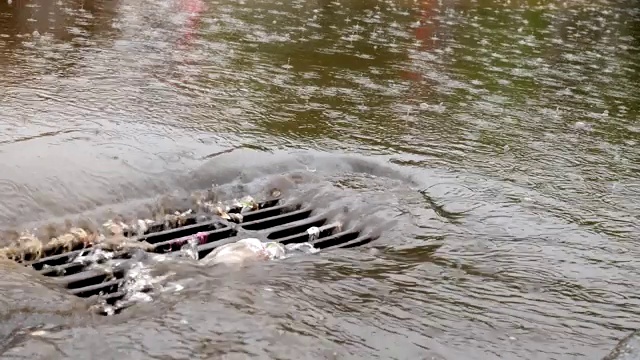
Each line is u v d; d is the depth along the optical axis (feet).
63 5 27.37
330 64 22.61
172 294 8.79
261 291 8.78
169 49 22.12
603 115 20.13
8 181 10.85
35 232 10.19
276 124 15.78
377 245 10.84
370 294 9.01
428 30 31.65
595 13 45.14
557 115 19.63
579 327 8.64
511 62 26.58
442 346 7.94
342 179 13.37
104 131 13.74
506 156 15.55
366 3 37.86
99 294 9.07
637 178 14.92
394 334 8.09
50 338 7.41
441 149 15.51
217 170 12.84
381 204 12.28
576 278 10.01
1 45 20.12
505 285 9.61
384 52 25.58
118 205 11.27
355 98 18.88
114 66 19.34
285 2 34.58
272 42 24.85
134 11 27.96
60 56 19.75
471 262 10.30
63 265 9.74
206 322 7.91
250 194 12.59
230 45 23.63
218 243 10.76
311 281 9.24
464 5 42.01
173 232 11.12
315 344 7.70
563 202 13.07
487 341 8.13
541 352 8.01
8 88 16.16
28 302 8.23
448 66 24.54
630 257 10.87
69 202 10.91
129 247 10.35
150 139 13.58
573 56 29.37
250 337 7.70
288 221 12.01
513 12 41.50
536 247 10.98
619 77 25.91
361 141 15.34
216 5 31.40
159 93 17.17
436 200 12.75
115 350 7.28
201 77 19.13
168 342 7.48
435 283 9.50
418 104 19.10
